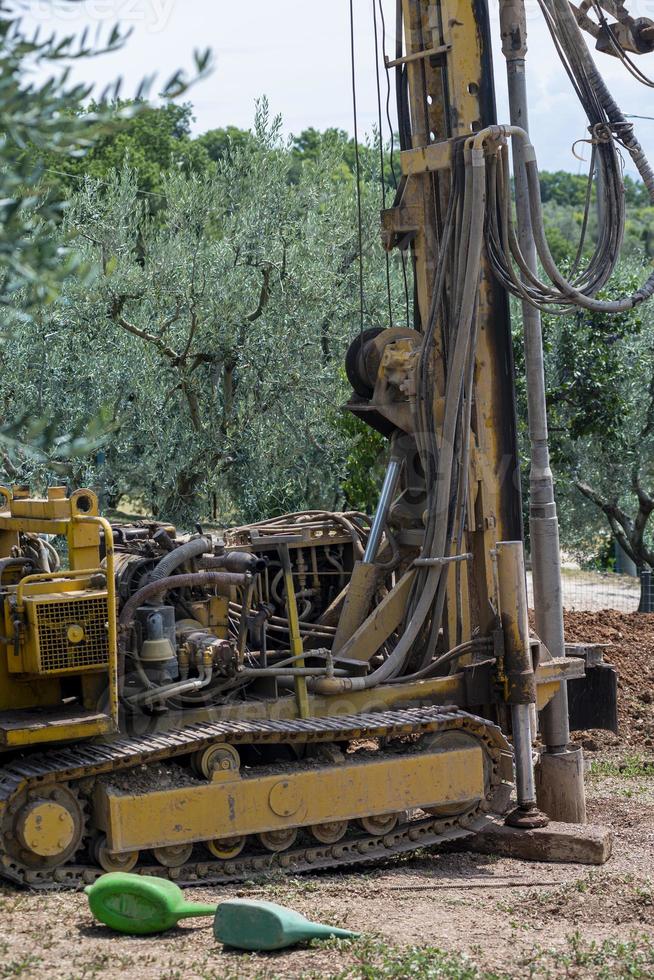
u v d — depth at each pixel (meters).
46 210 2.90
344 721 6.50
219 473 15.92
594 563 22.53
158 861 5.89
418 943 5.00
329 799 6.29
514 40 7.43
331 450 15.73
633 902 5.75
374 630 7.10
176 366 15.41
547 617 7.75
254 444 15.60
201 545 6.32
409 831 6.68
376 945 4.82
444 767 6.70
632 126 7.52
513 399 7.46
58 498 5.96
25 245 2.74
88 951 4.61
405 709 6.91
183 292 15.33
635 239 28.25
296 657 6.63
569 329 16.28
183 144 33.47
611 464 18.17
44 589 5.65
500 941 5.10
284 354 15.72
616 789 8.75
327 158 17.67
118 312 14.90
